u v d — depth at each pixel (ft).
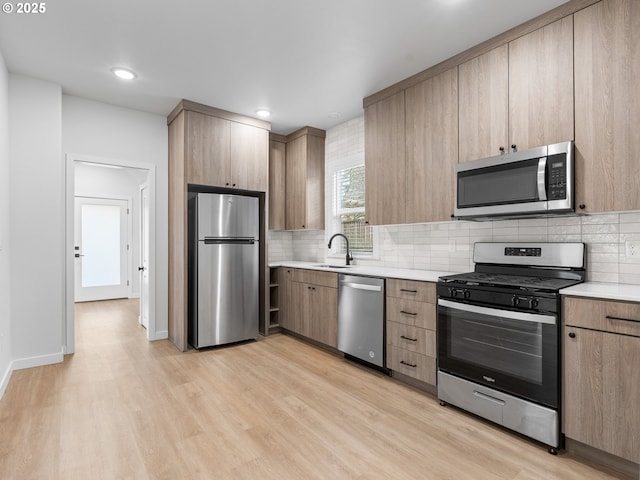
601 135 6.10
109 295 20.79
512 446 6.13
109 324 14.83
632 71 5.77
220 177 11.84
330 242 12.78
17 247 9.46
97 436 6.38
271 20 7.07
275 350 11.48
